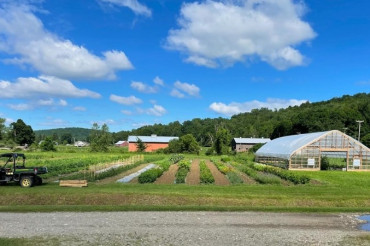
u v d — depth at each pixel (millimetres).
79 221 14820
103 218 15500
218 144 95562
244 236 13039
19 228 13461
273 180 29781
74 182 25062
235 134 168625
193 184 28188
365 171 47344
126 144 185500
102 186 25188
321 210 18469
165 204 19578
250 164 52531
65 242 11781
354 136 108812
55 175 34750
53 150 97188
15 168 25469
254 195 21297
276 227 14602
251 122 198375
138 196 20391
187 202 19938
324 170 48531
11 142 127000
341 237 13344
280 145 59125
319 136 48938
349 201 21047
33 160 55969
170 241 12156
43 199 19891
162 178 33188
